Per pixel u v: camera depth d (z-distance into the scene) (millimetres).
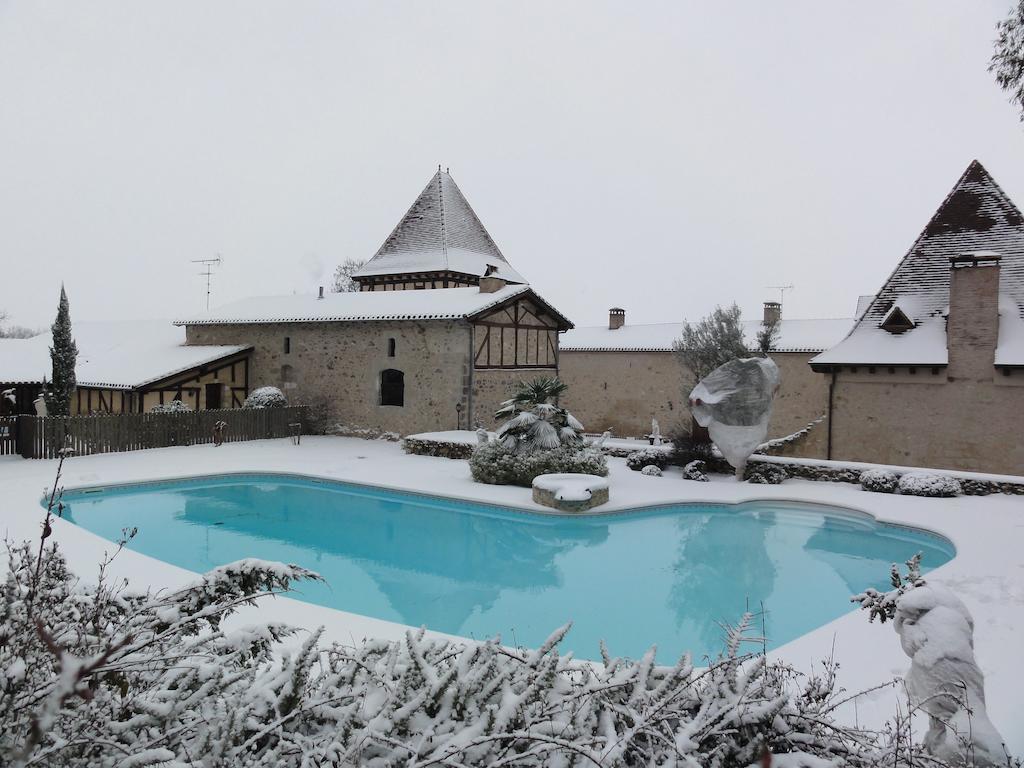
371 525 12844
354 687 2734
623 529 12766
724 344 23656
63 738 1956
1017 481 14086
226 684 2484
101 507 13445
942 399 17391
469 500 13844
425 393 21391
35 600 2492
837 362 18625
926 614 3711
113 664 2213
